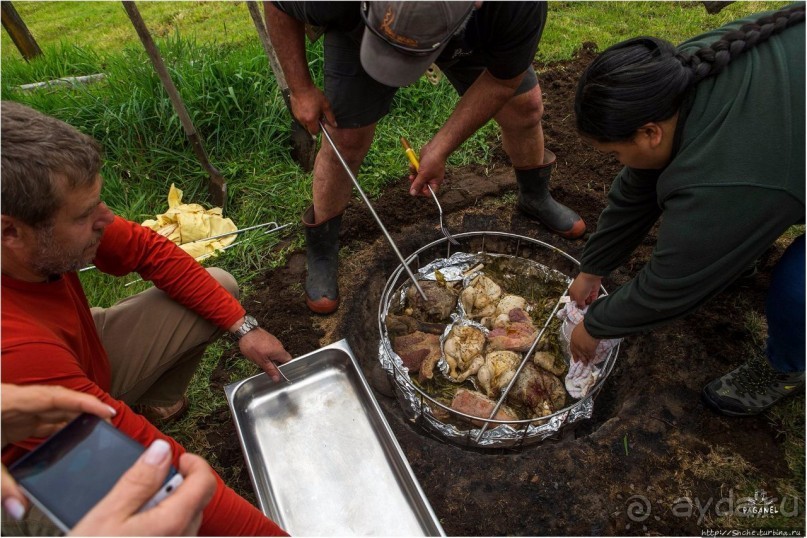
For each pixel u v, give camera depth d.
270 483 1.72
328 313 2.25
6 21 3.62
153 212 2.78
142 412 1.88
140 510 0.73
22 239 1.07
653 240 2.39
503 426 1.84
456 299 2.27
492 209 2.63
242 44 3.67
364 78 1.77
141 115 2.84
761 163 1.12
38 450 0.82
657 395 1.90
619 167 2.77
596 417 2.01
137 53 3.24
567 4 4.13
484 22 1.43
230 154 3.01
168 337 1.62
